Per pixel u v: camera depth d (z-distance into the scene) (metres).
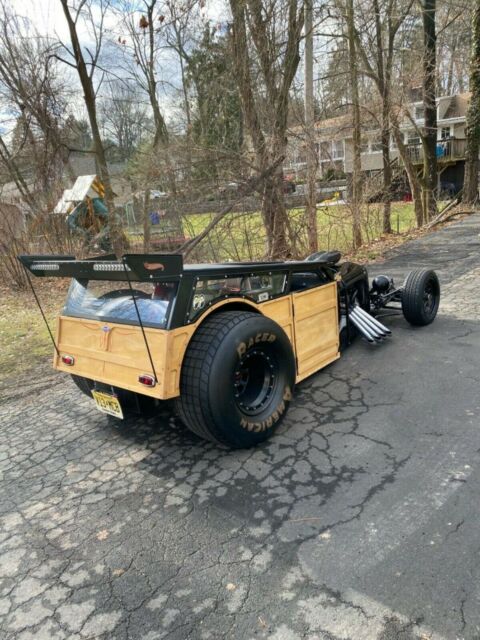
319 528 2.16
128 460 2.96
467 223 14.54
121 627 1.76
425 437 2.84
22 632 1.79
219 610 1.78
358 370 3.96
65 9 8.11
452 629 1.61
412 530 2.08
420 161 23.92
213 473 2.70
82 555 2.16
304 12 8.70
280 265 3.17
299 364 3.42
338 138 11.24
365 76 13.10
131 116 12.59
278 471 2.64
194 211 8.93
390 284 5.23
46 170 11.55
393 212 19.14
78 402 4.07
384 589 1.79
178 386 2.54
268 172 8.42
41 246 10.78
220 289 2.78
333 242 11.58
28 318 7.88
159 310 2.54
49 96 11.17
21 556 2.20
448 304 5.76
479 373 3.65
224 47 8.62
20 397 4.37
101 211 12.24
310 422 3.16
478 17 15.20
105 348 2.79
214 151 8.41
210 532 2.21
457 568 1.85
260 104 8.55
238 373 2.80
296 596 1.81
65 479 2.83
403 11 13.24
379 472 2.53
